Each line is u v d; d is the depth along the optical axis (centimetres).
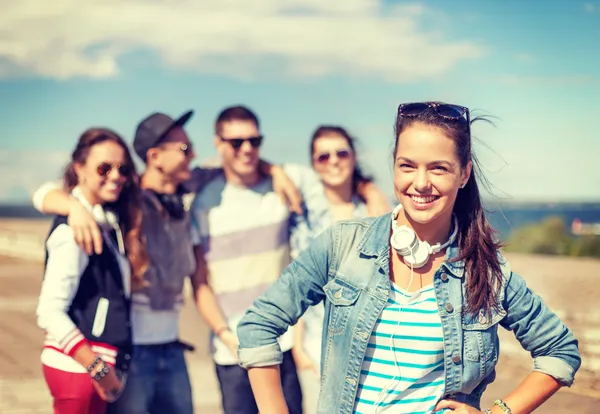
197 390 645
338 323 231
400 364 226
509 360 723
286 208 465
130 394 396
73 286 367
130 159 395
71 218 369
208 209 457
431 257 231
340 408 229
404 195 225
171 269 415
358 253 234
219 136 454
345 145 464
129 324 379
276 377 234
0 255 1791
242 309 456
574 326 784
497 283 230
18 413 581
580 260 1534
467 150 224
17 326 927
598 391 616
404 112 226
